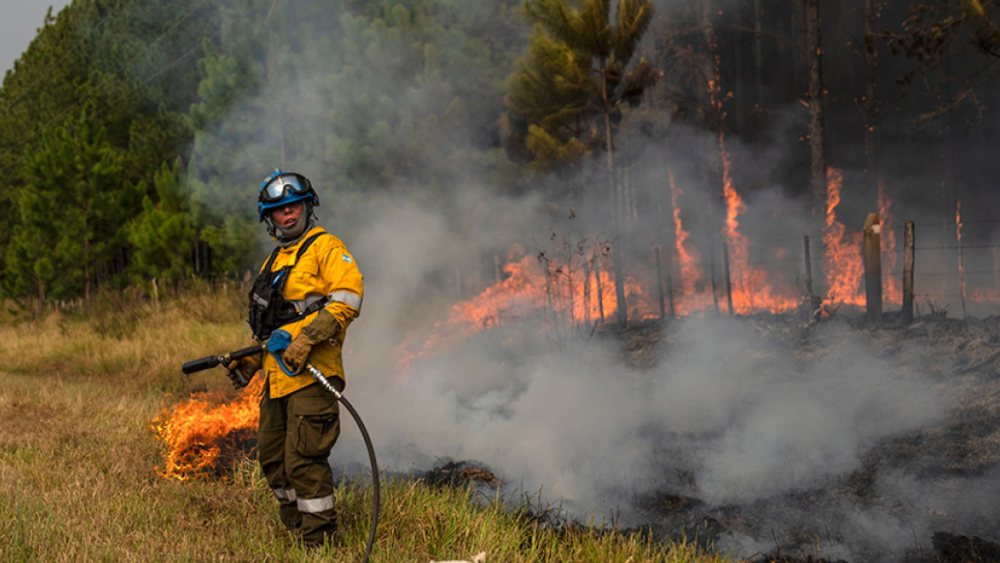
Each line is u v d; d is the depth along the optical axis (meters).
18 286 24.33
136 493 4.95
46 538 3.94
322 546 4.08
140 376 11.89
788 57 19.56
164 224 19.86
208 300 16.52
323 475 4.19
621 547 4.38
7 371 14.38
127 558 3.73
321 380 4.02
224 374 10.88
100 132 23.97
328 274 4.17
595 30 12.00
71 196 23.09
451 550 4.18
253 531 4.36
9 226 31.09
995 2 10.33
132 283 22.25
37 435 6.62
